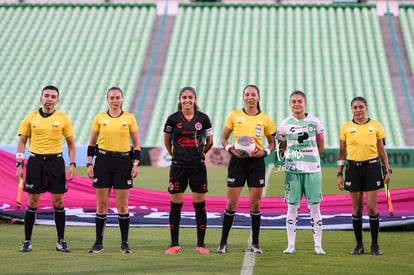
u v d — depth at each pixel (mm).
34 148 25141
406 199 35188
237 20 131875
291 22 130375
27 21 132750
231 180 25234
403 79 113438
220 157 83688
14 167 36719
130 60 121375
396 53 120125
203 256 23594
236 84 113438
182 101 25562
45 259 22578
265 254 24234
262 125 25859
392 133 99938
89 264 21594
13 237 28078
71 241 27188
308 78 113938
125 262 22047
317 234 24797
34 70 118438
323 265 21781
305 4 134625
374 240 24609
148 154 84812
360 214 25031
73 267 21000
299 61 118812
